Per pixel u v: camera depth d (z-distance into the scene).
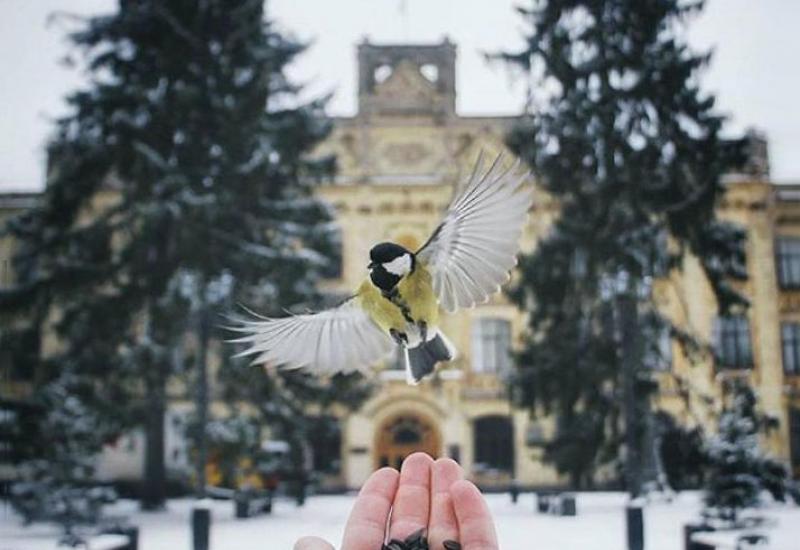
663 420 33.69
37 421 28.52
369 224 50.34
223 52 31.19
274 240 31.84
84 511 27.20
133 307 31.38
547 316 31.64
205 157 31.47
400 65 51.53
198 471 27.02
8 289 32.12
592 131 29.95
